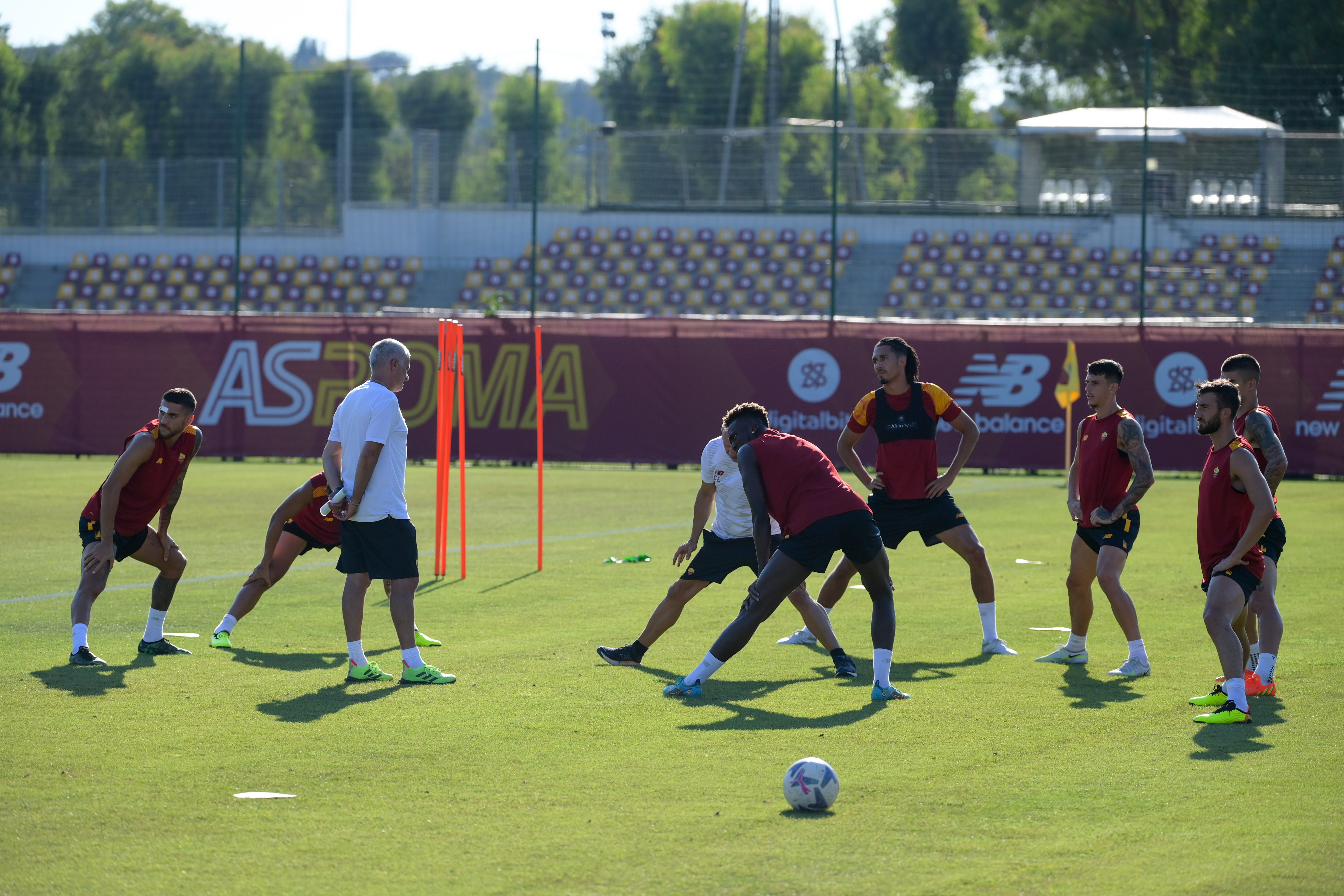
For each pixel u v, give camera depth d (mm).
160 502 21328
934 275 102500
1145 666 20562
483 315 65875
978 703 18562
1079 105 148125
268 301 107250
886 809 13641
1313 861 12125
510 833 12867
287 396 63656
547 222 107750
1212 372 60594
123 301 108000
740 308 104125
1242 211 98438
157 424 21000
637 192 113875
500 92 179000
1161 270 98438
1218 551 18469
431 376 63469
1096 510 20656
